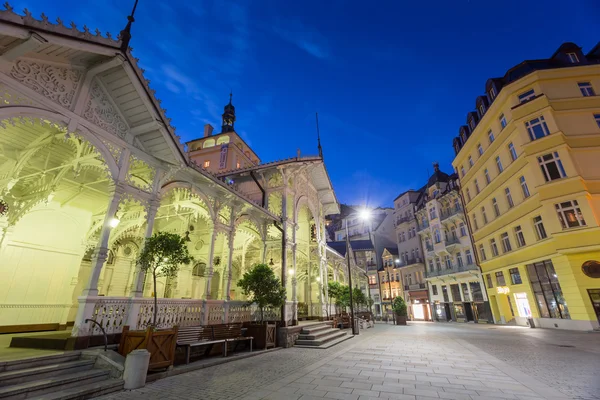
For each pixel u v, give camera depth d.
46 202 9.88
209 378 6.89
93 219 12.47
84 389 5.16
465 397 5.37
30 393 4.70
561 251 17.86
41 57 6.39
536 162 20.12
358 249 58.00
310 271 21.45
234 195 12.21
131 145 8.45
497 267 26.45
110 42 6.97
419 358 9.69
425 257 42.81
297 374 7.34
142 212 13.73
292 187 18.00
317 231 21.19
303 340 13.17
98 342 6.81
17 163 8.62
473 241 31.23
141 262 7.52
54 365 5.55
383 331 21.56
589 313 16.75
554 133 19.66
